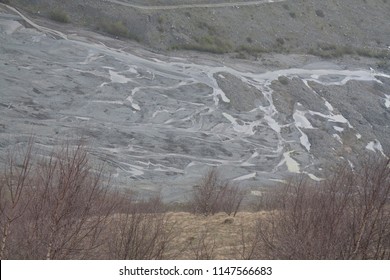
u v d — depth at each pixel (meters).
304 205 19.28
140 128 59.69
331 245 16.17
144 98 64.19
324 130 69.06
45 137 53.38
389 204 17.64
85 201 17.20
